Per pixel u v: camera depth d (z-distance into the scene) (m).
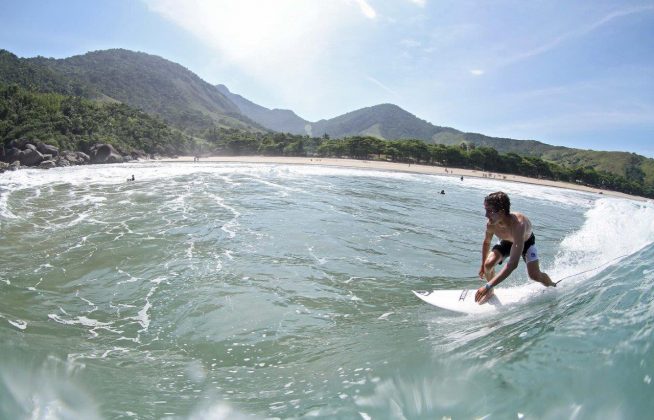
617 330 2.63
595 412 1.90
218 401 3.08
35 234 10.86
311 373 3.73
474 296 5.88
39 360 3.54
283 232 11.82
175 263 8.54
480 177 67.88
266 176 33.81
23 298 6.54
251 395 3.24
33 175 28.33
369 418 2.34
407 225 14.58
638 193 105.88
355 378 3.12
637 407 1.84
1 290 6.82
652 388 1.91
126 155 64.94
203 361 4.47
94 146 57.72
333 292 7.07
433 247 11.14
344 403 2.60
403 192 28.44
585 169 105.31
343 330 5.30
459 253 10.53
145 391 3.32
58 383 3.05
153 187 22.08
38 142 49.47
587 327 2.87
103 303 6.46
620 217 12.20
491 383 2.39
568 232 15.31
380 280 7.86
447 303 5.89
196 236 10.94
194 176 30.38
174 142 90.56
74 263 8.48
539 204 31.83
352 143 93.81
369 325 5.39
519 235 5.04
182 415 2.75
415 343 4.09
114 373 3.77
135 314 6.04
